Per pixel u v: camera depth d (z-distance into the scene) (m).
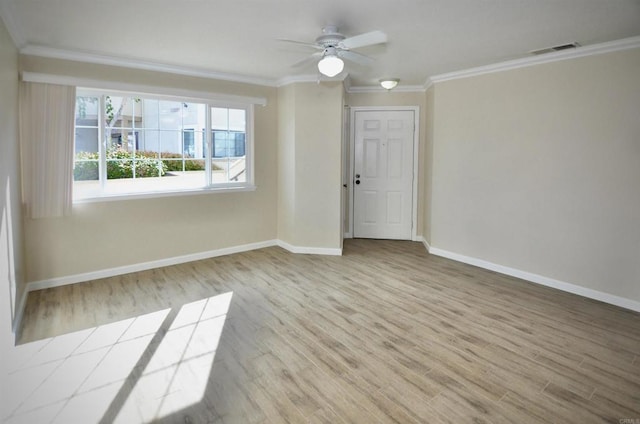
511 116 4.16
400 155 5.87
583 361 2.55
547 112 3.86
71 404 2.08
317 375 2.38
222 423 1.95
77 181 3.91
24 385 2.24
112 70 3.91
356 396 2.18
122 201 4.13
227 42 3.37
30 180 3.49
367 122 5.89
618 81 3.36
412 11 2.65
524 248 4.16
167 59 3.96
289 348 2.70
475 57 3.89
